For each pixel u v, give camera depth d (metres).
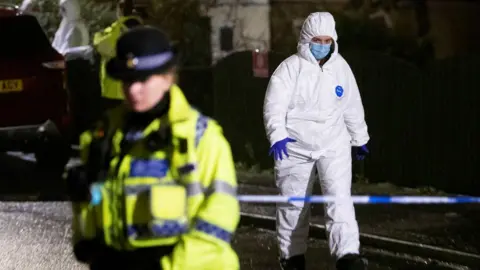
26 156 29.62
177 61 7.28
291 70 13.70
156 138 7.09
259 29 32.34
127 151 7.21
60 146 25.64
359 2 31.38
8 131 24.70
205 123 7.16
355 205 20.75
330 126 13.78
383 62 23.08
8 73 24.73
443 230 18.14
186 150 7.01
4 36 24.86
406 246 16.98
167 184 7.07
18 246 18.11
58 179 25.59
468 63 21.25
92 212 7.61
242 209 20.80
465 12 30.45
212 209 6.89
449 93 21.62
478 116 21.00
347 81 13.98
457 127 21.48
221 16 32.22
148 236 7.09
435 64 21.95
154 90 7.09
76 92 27.08
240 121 27.05
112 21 35.19
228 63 27.34
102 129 7.52
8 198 23.08
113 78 7.18
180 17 31.94
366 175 23.69
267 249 17.80
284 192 14.11
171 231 6.96
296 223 14.10
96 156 7.46
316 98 13.66
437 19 30.69
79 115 27.20
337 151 13.84
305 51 13.65
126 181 7.15
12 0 39.16
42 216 21.05
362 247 17.58
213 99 28.02
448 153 21.70
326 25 13.53
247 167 26.73
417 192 21.84
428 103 22.11
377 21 31.11
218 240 6.85
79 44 35.25
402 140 22.75
